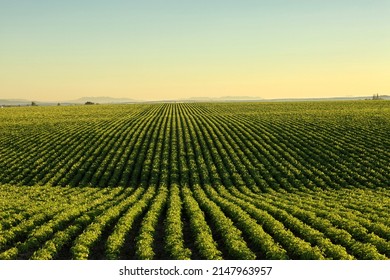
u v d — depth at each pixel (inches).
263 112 3329.2
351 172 1523.1
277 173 1499.8
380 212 984.9
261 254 764.6
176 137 2158.0
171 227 852.6
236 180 1439.5
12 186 1397.6
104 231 890.1
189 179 1525.6
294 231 880.3
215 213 968.3
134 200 1146.7
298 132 2187.5
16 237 838.5
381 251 767.7
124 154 1779.0
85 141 2052.2
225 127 2437.3
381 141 1934.1
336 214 954.7
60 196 1235.2
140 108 4269.2
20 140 2139.5
